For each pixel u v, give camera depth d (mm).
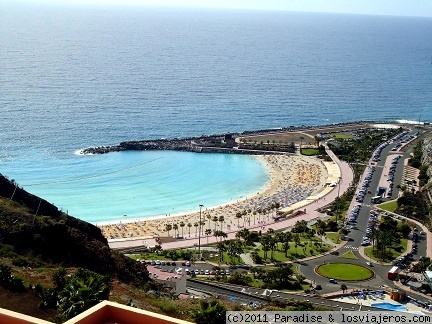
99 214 199625
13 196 127938
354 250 158000
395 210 191375
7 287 74438
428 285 132750
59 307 65500
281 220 190125
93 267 105438
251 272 140250
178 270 139000
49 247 104625
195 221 192250
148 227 186375
